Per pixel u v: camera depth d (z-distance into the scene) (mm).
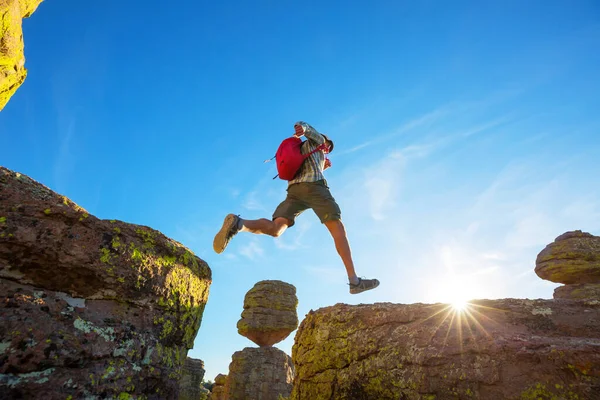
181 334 3559
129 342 3047
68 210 2959
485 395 3826
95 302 3010
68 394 2604
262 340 29938
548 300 4695
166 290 3404
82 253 2924
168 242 3564
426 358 4250
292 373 29359
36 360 2508
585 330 4227
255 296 30828
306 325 5883
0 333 2441
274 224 4770
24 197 2869
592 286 17094
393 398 4336
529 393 3637
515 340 3953
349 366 4930
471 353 4086
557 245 18922
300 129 4844
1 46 9375
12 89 10312
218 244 4297
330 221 4859
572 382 3516
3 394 2357
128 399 2939
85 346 2752
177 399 3449
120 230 3205
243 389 27109
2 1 9320
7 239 2656
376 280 4922
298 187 4934
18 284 2713
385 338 4734
